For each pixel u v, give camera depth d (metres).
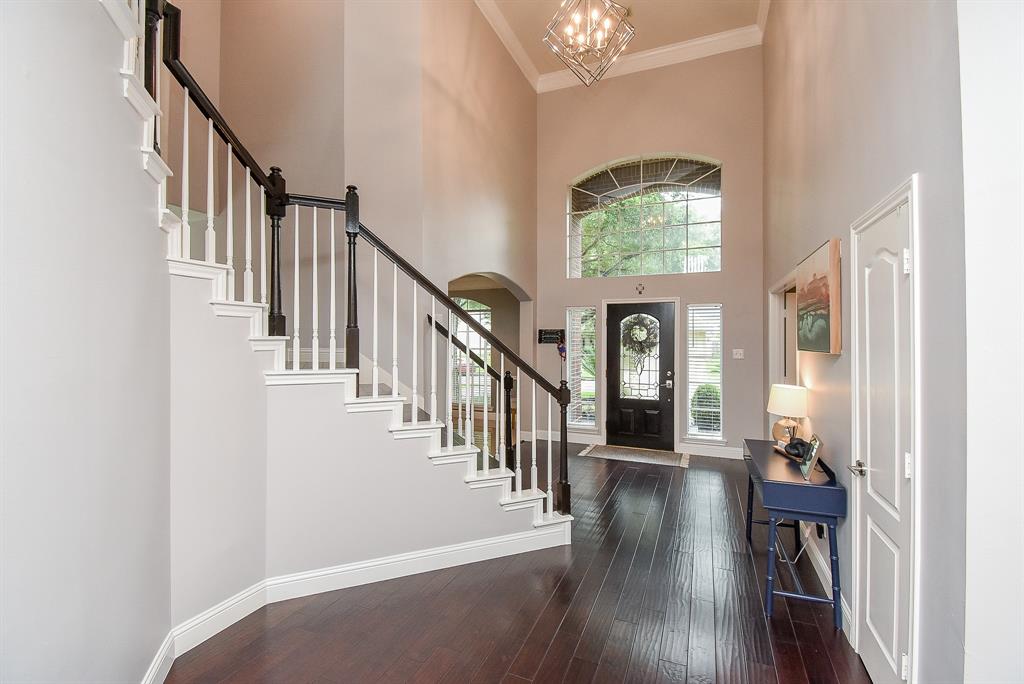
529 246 6.28
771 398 3.20
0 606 1.00
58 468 1.20
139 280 1.68
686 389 5.87
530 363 6.45
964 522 1.26
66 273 1.24
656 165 6.20
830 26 2.54
